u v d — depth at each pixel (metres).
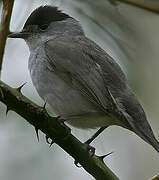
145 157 13.02
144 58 11.27
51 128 6.76
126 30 9.89
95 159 6.86
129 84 10.79
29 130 10.70
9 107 6.53
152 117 12.30
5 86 6.50
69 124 10.09
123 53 10.02
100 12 9.68
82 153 6.82
